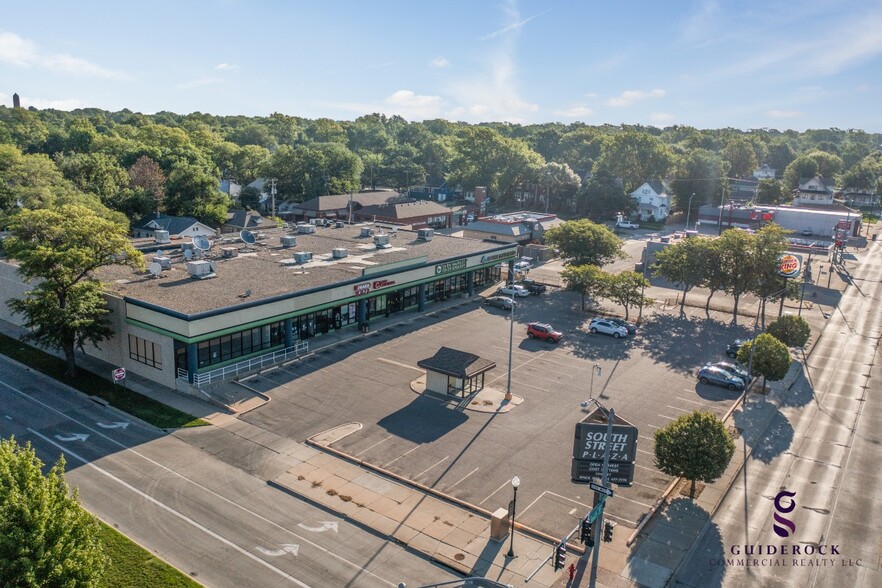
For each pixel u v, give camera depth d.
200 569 30.22
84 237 50.62
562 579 30.33
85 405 47.94
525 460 41.25
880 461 42.81
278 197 143.12
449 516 35.19
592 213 154.12
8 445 25.03
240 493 36.81
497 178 167.00
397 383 53.06
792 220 139.75
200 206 111.50
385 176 182.62
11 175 94.88
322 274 64.75
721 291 89.62
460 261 78.50
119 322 54.31
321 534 33.34
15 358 56.88
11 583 21.34
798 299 79.69
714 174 163.25
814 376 58.81
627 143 166.62
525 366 58.06
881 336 71.12
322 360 57.81
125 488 36.78
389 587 29.61
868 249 124.81
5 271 65.44
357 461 40.44
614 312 77.44
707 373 55.31
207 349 52.22
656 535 34.00
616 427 31.61
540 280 93.31
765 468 41.62
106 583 28.73
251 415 46.69
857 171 195.12
